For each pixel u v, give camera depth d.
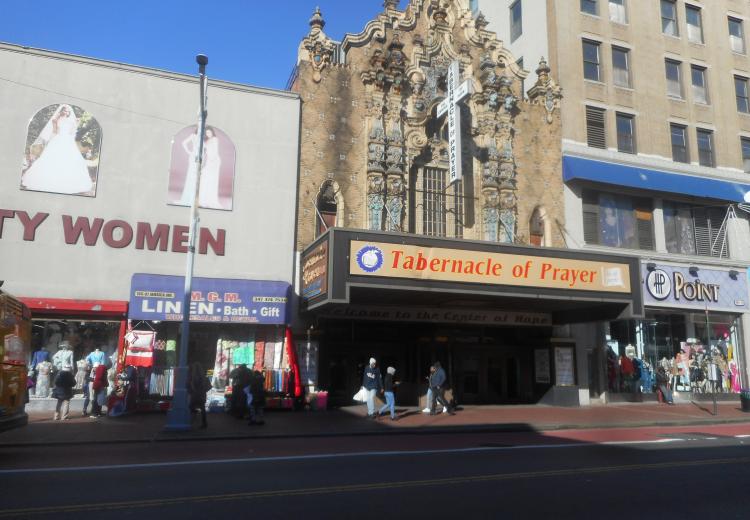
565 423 17.66
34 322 18.44
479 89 25.41
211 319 19.16
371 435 15.26
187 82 20.92
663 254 27.23
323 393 20.30
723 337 28.27
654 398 26.42
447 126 24.78
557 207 25.89
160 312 18.69
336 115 22.73
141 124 20.17
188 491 8.09
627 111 28.42
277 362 20.45
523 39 30.64
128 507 7.14
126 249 19.38
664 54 30.08
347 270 17.61
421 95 24.02
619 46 29.08
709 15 31.80
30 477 9.03
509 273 19.53
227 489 8.26
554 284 20.11
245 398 17.58
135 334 18.30
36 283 18.31
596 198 27.08
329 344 22.14
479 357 24.98
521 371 25.42
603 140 27.80
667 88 29.98
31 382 18.31
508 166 24.73
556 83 27.00
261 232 21.00
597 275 20.75
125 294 19.16
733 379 28.03
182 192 20.28
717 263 28.30
